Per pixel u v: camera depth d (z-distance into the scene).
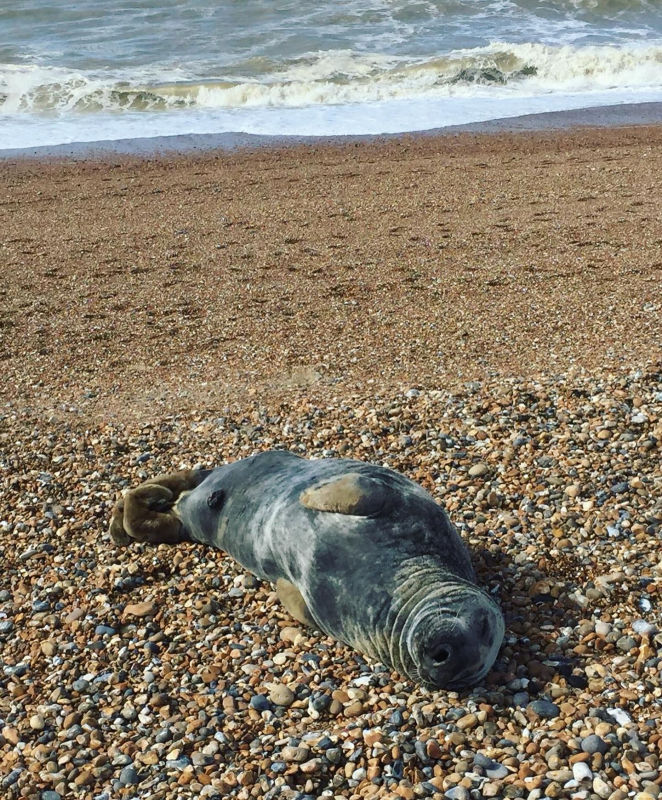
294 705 2.99
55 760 2.92
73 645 3.32
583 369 4.57
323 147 10.90
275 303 6.07
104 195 9.38
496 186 8.64
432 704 2.92
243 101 13.30
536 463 3.87
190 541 3.74
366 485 3.13
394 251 6.93
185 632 3.32
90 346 5.65
